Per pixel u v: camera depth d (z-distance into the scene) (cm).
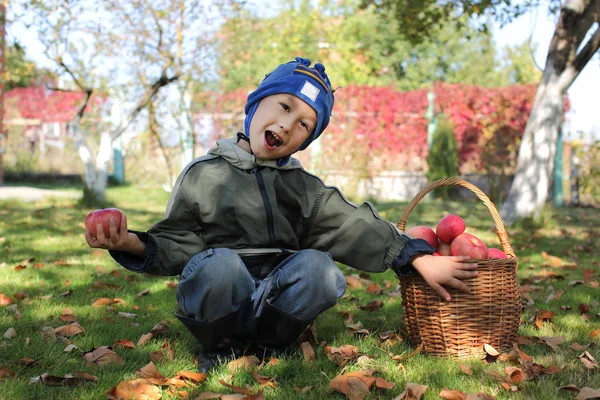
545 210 839
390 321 336
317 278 241
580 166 1177
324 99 255
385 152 1285
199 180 255
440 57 2114
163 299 386
